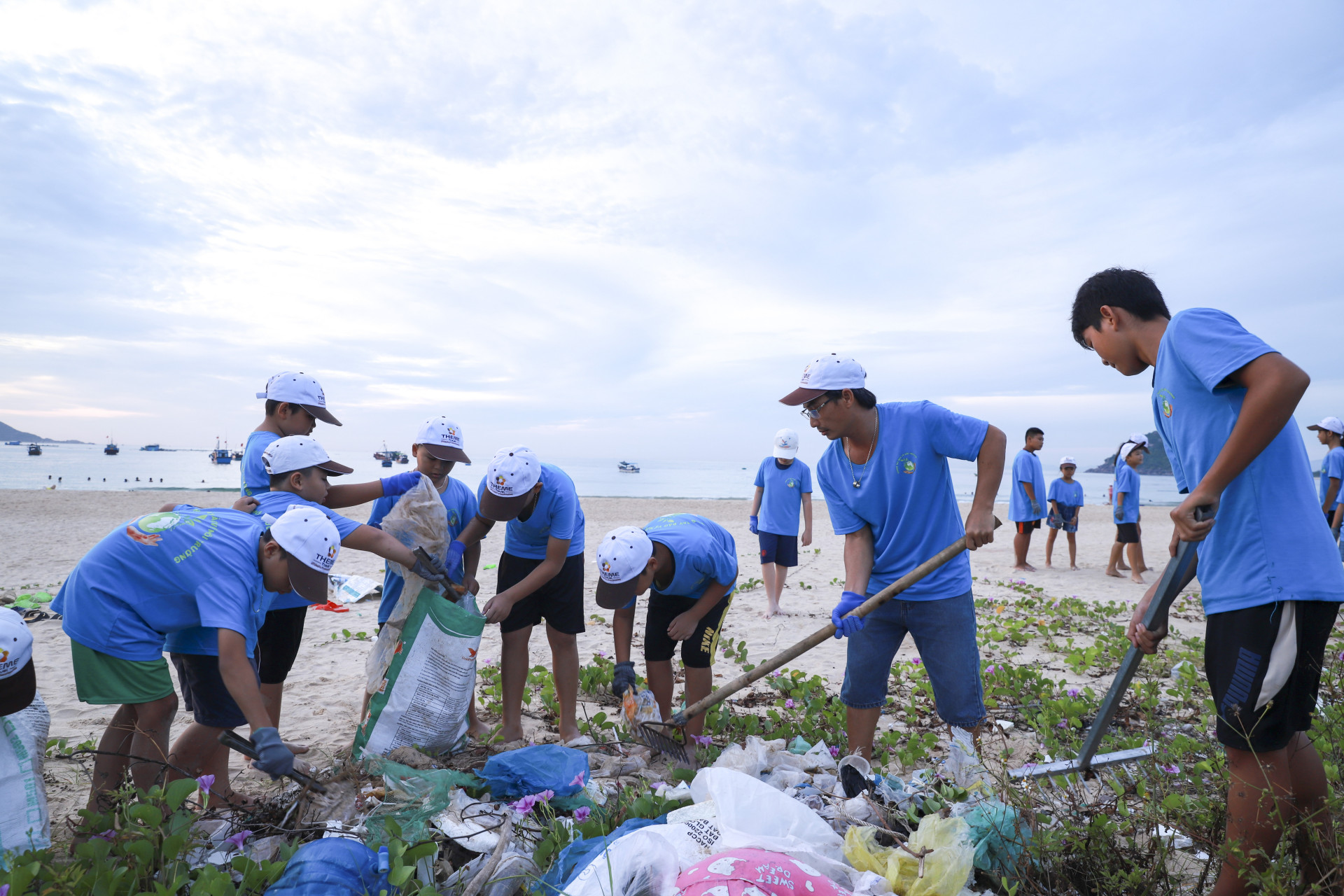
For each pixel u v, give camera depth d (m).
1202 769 2.90
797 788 2.86
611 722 4.43
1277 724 2.02
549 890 2.16
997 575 10.91
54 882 2.04
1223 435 2.08
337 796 2.83
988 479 3.12
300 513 2.88
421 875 2.31
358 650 6.14
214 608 2.71
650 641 3.95
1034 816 2.39
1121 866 2.30
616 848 2.19
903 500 3.35
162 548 2.80
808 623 7.41
